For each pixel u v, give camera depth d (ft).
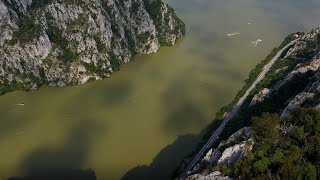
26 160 568.82
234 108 643.45
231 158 377.30
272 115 408.87
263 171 322.34
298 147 330.13
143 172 551.18
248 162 342.85
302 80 549.54
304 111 370.12
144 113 655.76
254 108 576.61
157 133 615.98
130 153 581.12
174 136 611.06
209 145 566.36
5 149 586.04
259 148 352.28
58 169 556.10
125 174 548.72
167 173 548.72
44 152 581.53
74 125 631.15
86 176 546.67
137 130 622.13
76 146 591.78
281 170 306.14
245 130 425.28
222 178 346.95
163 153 580.71
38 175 547.49
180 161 565.12
